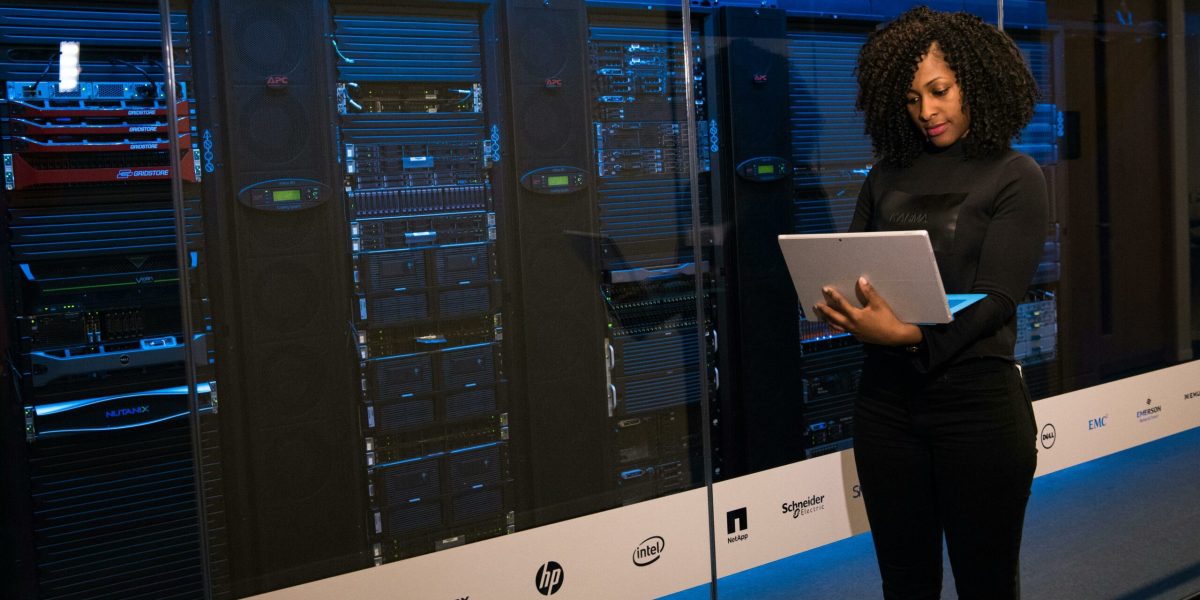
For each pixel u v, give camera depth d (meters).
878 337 1.53
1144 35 3.70
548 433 2.51
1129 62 3.66
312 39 2.10
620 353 2.63
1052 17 3.41
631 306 2.64
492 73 2.36
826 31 2.87
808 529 2.63
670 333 2.71
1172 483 3.37
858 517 2.75
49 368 1.94
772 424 2.80
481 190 2.38
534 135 2.41
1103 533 2.90
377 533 2.31
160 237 2.04
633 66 2.59
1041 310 3.44
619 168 2.59
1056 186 3.46
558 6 2.42
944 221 1.62
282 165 2.08
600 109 2.55
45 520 1.97
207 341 2.02
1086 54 3.54
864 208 1.86
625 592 2.32
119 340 2.02
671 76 2.66
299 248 2.12
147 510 2.06
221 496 2.09
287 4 2.07
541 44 2.40
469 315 2.38
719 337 2.74
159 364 2.06
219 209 2.01
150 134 2.03
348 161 2.20
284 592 1.90
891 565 1.78
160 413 2.06
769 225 2.74
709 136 2.70
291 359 2.13
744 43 2.65
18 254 1.91
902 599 1.77
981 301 1.52
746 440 2.75
